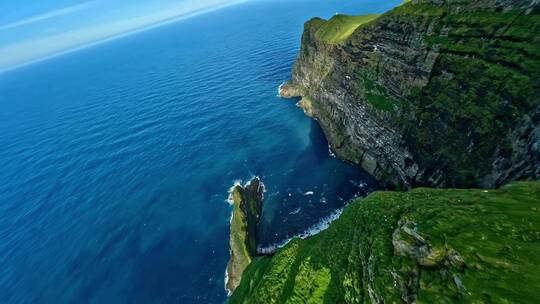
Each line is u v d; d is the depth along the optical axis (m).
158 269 52.25
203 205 63.81
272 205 59.94
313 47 89.88
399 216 25.84
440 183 44.16
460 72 41.94
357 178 61.91
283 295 29.94
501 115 35.81
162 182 73.25
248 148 79.50
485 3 39.44
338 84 72.75
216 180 70.25
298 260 33.31
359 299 21.80
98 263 55.69
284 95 103.38
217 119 97.31
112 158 87.69
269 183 65.75
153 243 57.34
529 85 33.25
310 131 81.50
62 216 68.94
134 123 107.56
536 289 13.94
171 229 59.62
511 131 34.31
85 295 50.59
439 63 45.22
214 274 49.44
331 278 26.44
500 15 37.59
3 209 74.81
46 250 60.56
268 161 72.75
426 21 47.38
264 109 98.00
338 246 29.52
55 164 91.19
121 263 54.78
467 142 39.91
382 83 57.09
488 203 21.56
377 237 24.56
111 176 79.56
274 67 135.38
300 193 61.25
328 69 79.44
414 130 49.22
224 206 62.31
